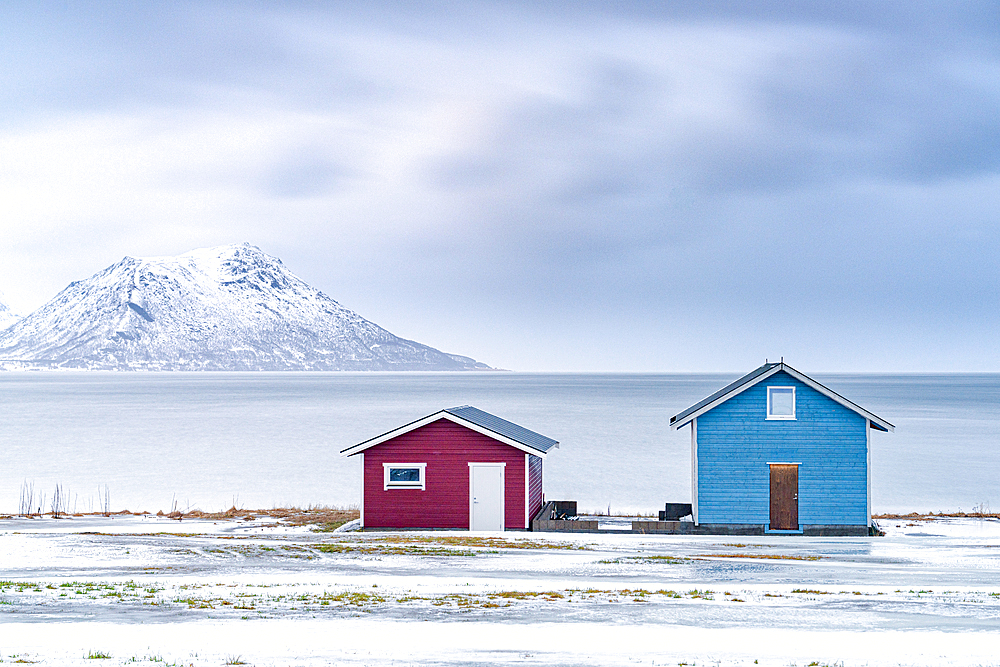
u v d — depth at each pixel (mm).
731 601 19469
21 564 25406
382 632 16141
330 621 17141
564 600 19500
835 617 17672
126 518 42656
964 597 19969
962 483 63375
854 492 35625
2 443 96375
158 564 25469
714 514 36062
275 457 81688
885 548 30344
